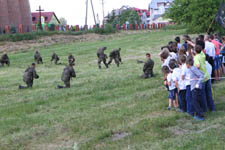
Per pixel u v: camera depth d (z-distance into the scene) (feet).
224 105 34.96
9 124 32.86
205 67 32.32
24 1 215.31
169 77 34.63
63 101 42.01
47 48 153.99
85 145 26.43
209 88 33.50
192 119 31.63
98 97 42.42
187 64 31.53
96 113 34.96
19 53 138.72
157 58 90.94
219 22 37.83
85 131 29.66
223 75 50.31
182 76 32.68
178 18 170.19
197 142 25.62
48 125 31.83
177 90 34.96
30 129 31.01
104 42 169.07
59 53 127.95
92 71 72.13
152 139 26.91
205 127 29.14
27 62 106.93
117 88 48.24
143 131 28.81
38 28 209.67
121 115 33.58
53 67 89.92
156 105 36.68
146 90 45.34
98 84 52.42
